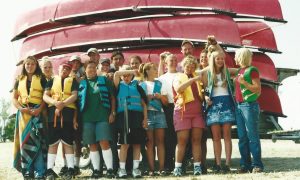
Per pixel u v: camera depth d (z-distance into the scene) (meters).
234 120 10.10
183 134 10.09
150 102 10.71
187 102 10.12
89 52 11.31
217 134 10.09
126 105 10.10
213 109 10.09
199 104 10.22
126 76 10.34
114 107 10.20
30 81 10.12
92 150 10.15
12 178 10.82
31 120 9.91
